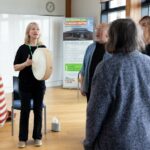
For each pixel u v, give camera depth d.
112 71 1.59
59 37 8.53
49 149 3.75
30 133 4.32
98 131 1.63
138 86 1.61
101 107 1.58
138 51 1.68
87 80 3.43
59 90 7.90
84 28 7.97
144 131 1.59
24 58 3.67
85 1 8.66
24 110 3.72
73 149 3.75
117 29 1.65
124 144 1.57
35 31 3.72
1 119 4.56
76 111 5.64
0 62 7.51
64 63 8.17
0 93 4.54
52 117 5.18
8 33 7.60
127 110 1.58
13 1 7.92
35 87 3.70
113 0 7.77
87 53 3.49
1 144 3.90
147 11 6.64
